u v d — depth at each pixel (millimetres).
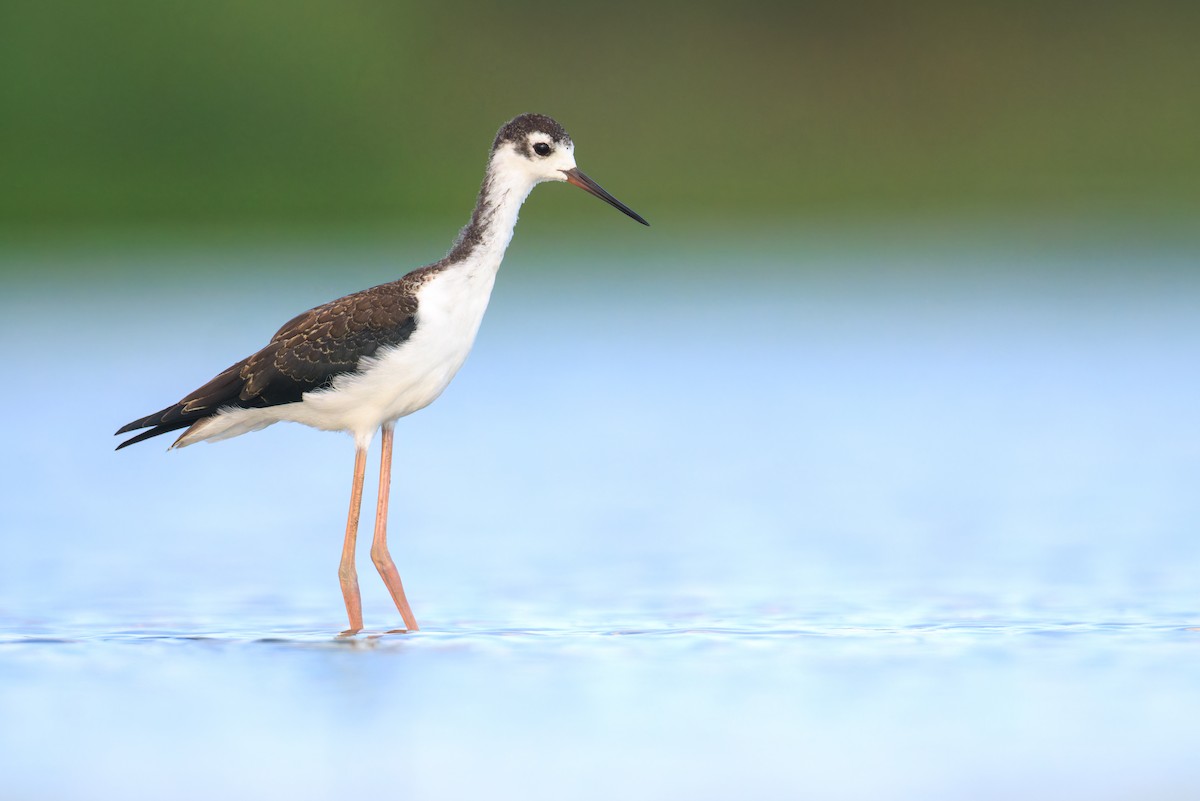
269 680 8758
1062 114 38125
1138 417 18594
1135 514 13906
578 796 6984
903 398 20062
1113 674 8797
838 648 9430
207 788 7094
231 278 27828
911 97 38469
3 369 20984
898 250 31641
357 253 30281
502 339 24000
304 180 34500
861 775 7176
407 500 14977
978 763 7320
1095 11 39562
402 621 10578
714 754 7477
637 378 21453
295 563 12562
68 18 34344
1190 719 7965
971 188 36625
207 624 10422
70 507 14555
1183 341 23125
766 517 14078
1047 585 11367
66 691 8555
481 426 18656
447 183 35062
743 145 37312
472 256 10852
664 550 12805
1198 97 37906
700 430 18344
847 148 37625
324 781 7188
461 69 36844
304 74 35438
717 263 30656
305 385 10625
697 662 9102
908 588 11336
